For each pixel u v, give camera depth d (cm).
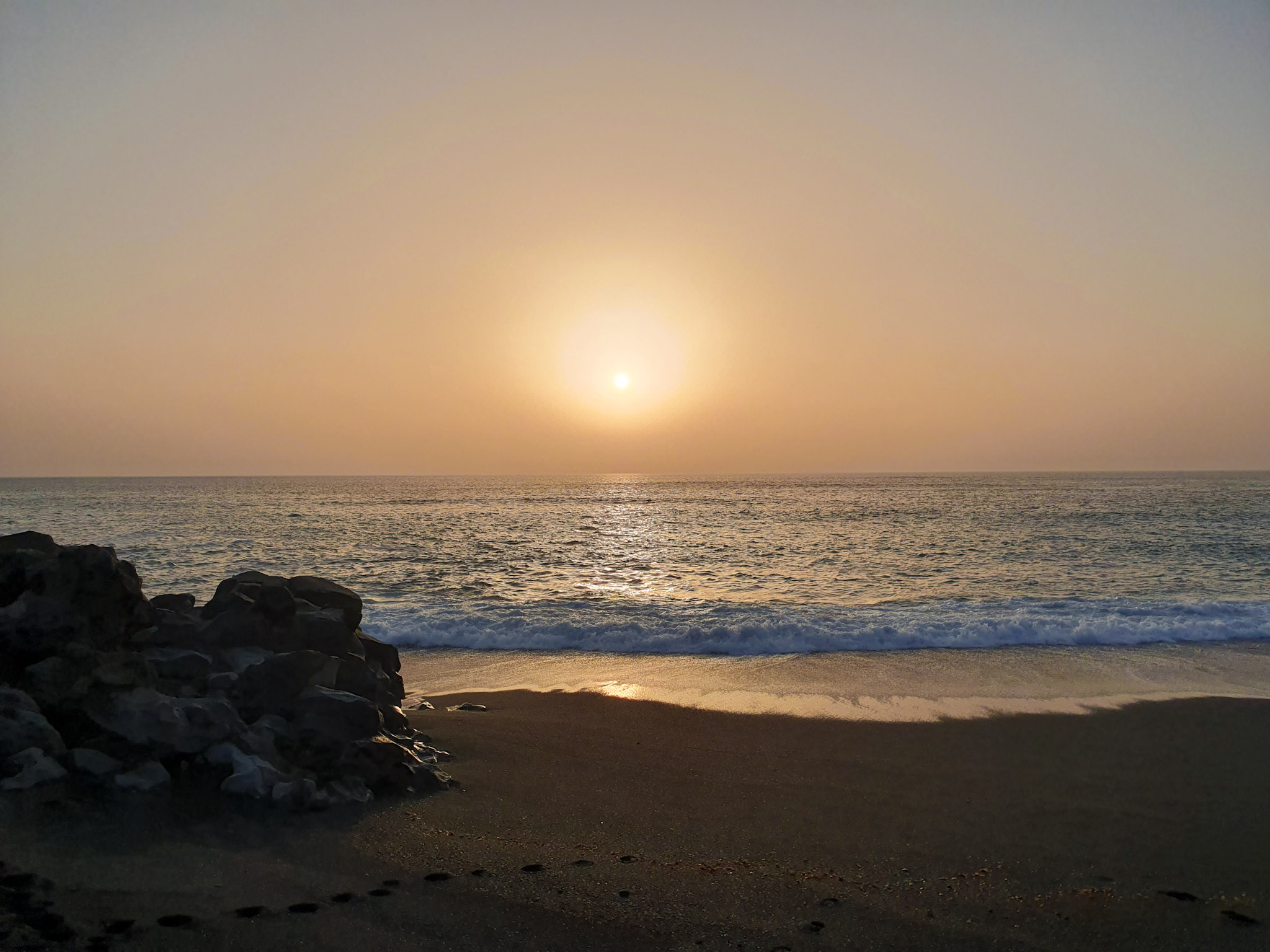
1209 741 952
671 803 725
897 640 1599
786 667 1405
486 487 16650
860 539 4047
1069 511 6212
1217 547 3497
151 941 406
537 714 1061
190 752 604
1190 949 472
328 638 807
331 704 674
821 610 1902
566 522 5616
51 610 651
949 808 727
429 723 973
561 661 1467
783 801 738
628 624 1689
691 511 7069
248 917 441
